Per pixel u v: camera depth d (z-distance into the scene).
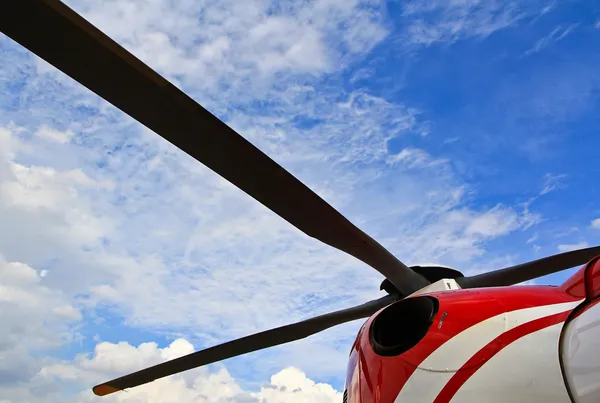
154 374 5.30
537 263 4.65
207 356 5.09
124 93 2.64
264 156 3.02
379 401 3.26
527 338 2.99
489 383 2.93
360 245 3.92
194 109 2.71
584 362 2.70
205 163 3.06
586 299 2.95
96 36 2.38
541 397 2.80
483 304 3.24
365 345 3.58
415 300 3.52
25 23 2.32
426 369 3.13
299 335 4.94
